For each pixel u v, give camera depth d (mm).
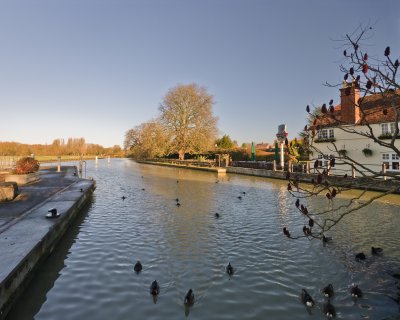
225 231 12047
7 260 6891
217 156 53906
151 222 13523
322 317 6137
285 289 7273
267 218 14305
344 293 7102
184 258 9164
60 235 10734
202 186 27109
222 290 7203
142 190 24562
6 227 9688
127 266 8570
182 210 16219
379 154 25047
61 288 7273
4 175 22859
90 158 103250
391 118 23969
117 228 12508
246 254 9492
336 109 34531
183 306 6488
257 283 7559
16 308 6387
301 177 27047
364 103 28266
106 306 6477
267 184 28109
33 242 8172
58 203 13781
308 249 9930
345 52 5312
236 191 23641
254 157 45969
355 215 14602
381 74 5117
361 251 9758
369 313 6285
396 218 13898
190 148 58250
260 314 6207
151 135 73250
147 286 7387
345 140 27812
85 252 9680
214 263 8789
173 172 45375
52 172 33969
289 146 7090
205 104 57469
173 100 57719
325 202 18078
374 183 5641
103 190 24734
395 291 7180
